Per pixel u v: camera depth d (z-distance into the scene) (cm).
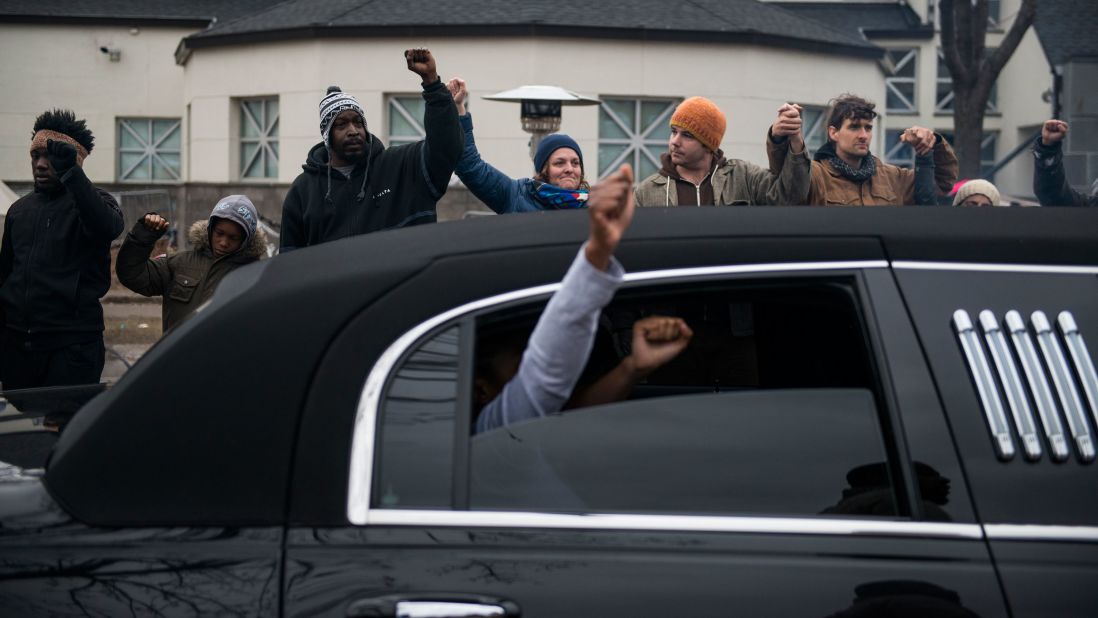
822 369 267
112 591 203
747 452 220
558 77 1975
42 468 229
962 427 216
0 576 204
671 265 227
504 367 233
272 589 203
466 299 222
